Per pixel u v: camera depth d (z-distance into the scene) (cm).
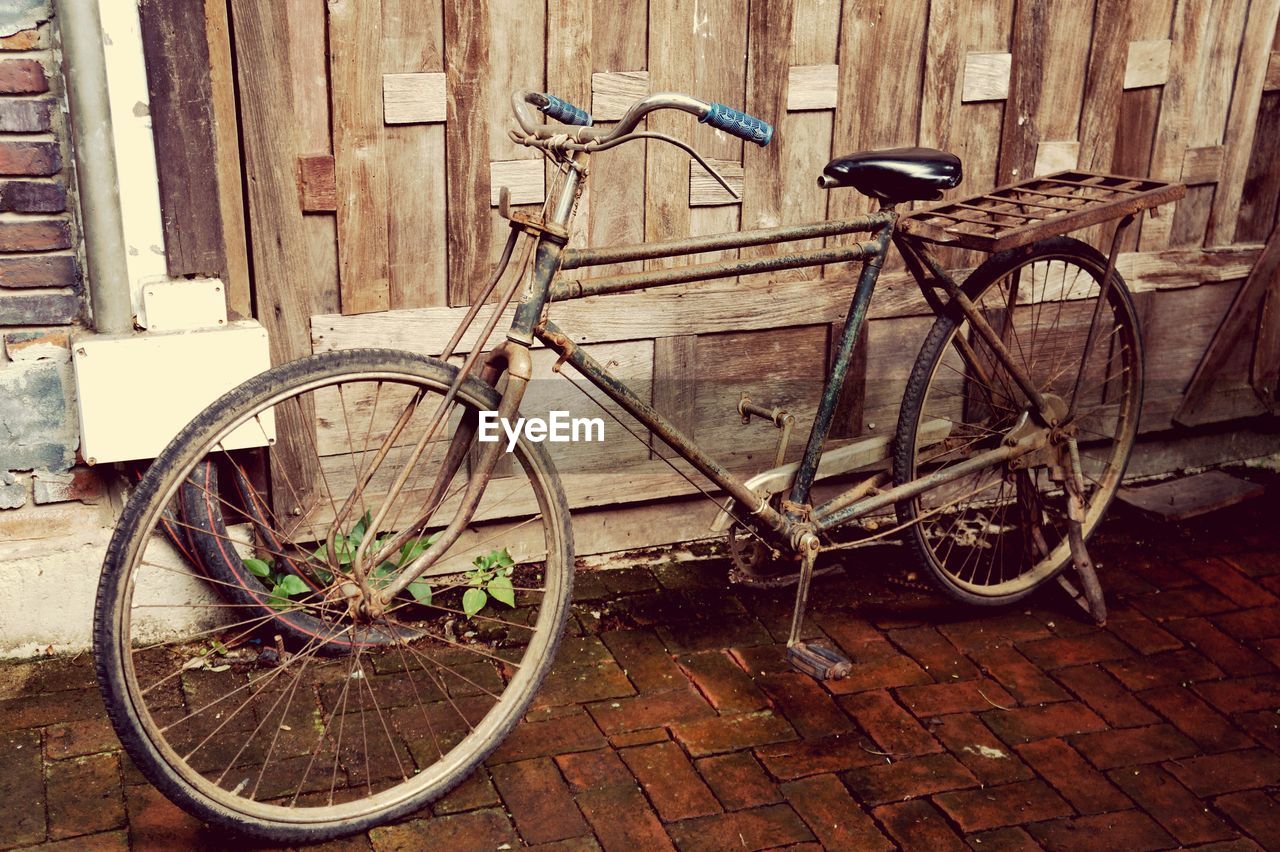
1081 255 314
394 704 284
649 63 315
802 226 274
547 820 249
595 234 324
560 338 248
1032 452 320
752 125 228
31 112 261
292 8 281
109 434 276
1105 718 288
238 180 284
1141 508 386
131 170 268
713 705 288
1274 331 408
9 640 290
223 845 239
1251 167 392
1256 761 274
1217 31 372
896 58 339
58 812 245
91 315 277
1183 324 399
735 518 293
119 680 217
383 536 318
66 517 287
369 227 302
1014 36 348
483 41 298
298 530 310
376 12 288
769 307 344
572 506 340
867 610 331
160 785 225
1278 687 302
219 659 295
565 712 284
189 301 279
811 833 248
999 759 272
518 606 324
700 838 245
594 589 335
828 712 287
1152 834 250
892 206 285
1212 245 396
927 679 301
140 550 217
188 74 267
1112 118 367
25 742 264
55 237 270
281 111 283
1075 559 326
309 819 239
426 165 303
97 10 256
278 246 292
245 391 221
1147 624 328
